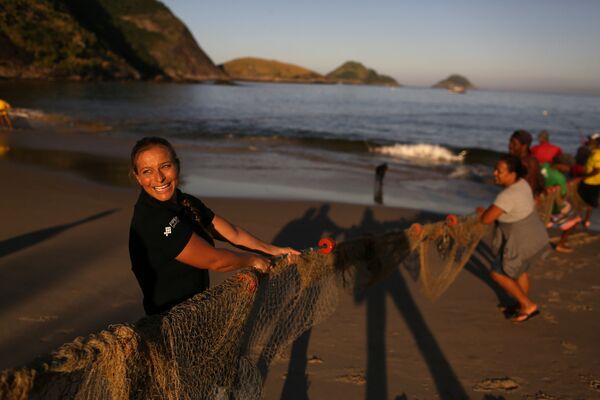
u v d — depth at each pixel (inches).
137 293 202.8
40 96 1909.4
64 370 49.6
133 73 4872.0
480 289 234.1
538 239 190.2
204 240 80.7
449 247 201.5
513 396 145.5
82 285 208.7
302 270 108.0
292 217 352.8
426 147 829.8
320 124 1432.1
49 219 311.0
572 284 242.7
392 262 156.3
